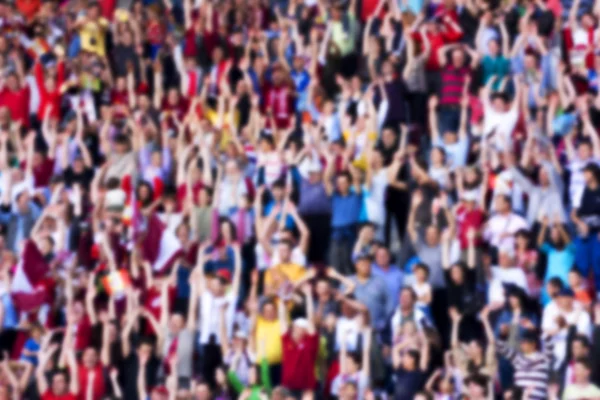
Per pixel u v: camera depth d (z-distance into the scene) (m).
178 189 77.50
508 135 79.25
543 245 74.31
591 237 73.62
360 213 74.44
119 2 90.81
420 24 84.50
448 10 85.44
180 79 86.75
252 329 68.56
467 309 69.81
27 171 79.19
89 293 70.31
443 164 76.69
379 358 67.81
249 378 67.69
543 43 85.44
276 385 68.19
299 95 85.50
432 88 83.06
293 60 87.25
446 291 70.75
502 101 79.62
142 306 71.38
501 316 69.31
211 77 85.69
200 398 66.69
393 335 69.19
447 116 81.56
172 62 87.56
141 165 79.56
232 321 69.88
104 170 78.25
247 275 74.19
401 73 82.88
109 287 71.38
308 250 74.75
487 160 77.56
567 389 65.69
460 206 74.31
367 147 75.75
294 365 67.19
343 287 71.06
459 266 70.56
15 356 71.31
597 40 86.31
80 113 81.06
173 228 76.06
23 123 84.25
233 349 68.62
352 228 74.19
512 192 75.81
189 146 79.50
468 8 86.44
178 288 72.69
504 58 84.00
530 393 66.00
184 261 73.69
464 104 79.56
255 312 68.88
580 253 73.31
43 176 79.69
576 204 76.06
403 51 83.38
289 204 74.19
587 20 86.69
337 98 85.50
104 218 75.38
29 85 85.06
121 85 86.31
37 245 73.56
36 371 68.50
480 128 80.50
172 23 91.69
